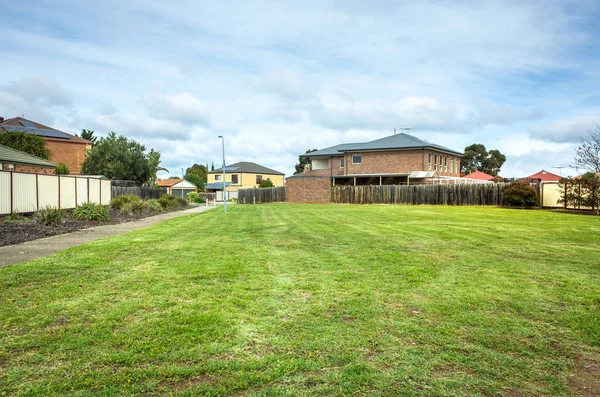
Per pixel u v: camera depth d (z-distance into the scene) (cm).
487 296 500
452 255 787
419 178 3641
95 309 441
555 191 2306
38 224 1391
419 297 496
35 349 337
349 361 320
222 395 270
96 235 1187
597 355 338
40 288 525
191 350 336
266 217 1853
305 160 7888
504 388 281
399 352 338
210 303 466
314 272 631
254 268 657
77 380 285
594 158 2258
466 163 7306
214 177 6931
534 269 659
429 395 271
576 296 502
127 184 3712
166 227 1403
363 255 785
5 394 265
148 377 292
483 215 1831
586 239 1016
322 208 2650
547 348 350
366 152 3912
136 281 565
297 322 406
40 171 2684
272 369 305
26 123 4328
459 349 345
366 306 459
